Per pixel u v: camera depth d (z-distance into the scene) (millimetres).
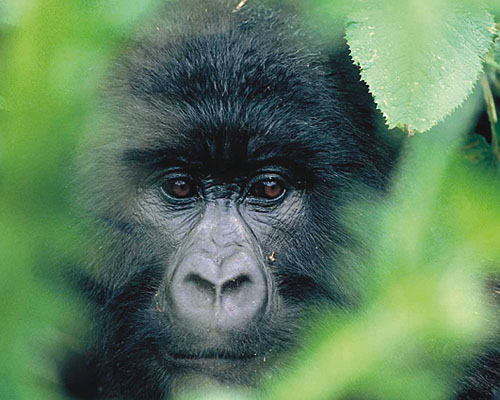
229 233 6586
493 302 6355
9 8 4832
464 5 4543
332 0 5910
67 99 4945
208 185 6797
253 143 6438
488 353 6566
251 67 6465
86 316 6691
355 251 6602
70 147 5723
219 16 6824
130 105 6324
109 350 6953
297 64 6574
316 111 6523
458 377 6195
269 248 6766
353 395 4785
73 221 6285
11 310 4523
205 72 6406
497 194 4832
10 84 4488
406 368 5023
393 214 6105
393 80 4461
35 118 4676
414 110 4441
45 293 5328
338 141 6562
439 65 4438
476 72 4473
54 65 4539
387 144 6691
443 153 5270
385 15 4555
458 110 5648
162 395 6574
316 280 6750
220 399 5832
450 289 4062
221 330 5844
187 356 6133
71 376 6480
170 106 6336
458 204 4633
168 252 6711
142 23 6621
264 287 6145
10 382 4293
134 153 6375
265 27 6746
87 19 4656
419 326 3939
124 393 6980
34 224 5223
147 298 6734
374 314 4660
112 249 6680
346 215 6629
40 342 5184
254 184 6828
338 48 6746
